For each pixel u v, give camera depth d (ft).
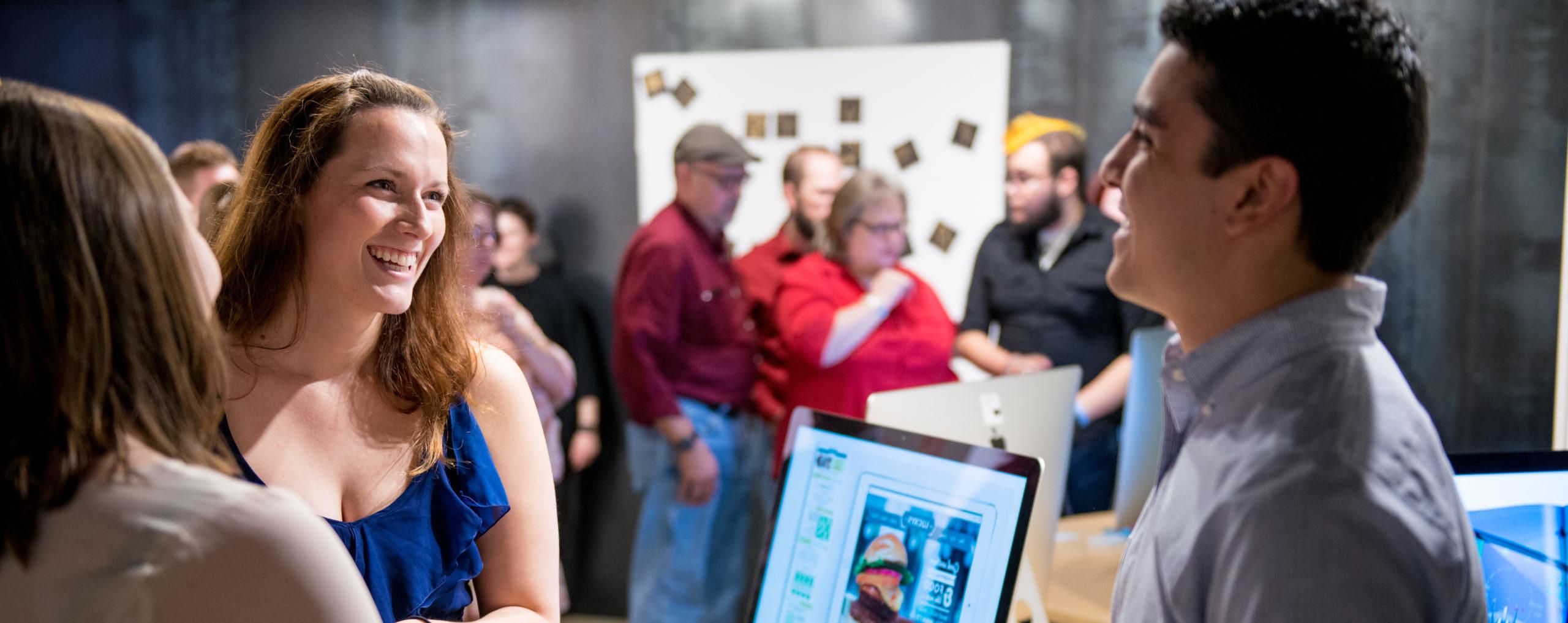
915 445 4.10
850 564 4.14
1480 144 10.51
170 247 2.41
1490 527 4.00
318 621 2.33
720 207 11.34
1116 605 2.88
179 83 13.65
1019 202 10.88
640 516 12.34
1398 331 10.92
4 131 2.24
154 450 2.36
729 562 11.47
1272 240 2.55
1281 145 2.45
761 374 11.52
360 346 3.87
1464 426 10.81
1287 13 2.46
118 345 2.31
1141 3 11.02
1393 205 2.52
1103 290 10.66
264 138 3.80
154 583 2.19
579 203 12.79
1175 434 2.85
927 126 11.71
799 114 12.03
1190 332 2.79
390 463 3.87
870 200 10.60
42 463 2.23
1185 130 2.58
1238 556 2.31
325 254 3.67
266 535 2.28
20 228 2.21
